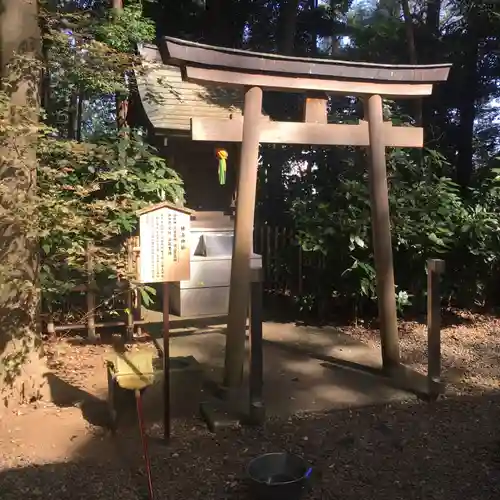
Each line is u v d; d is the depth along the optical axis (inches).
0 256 153.3
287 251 281.7
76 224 160.6
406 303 257.8
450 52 456.4
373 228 197.6
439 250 257.6
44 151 169.3
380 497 120.0
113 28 240.8
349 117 335.0
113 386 147.5
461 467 133.3
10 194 146.6
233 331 174.9
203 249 283.9
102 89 224.5
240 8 530.9
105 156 205.6
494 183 296.2
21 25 155.6
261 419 154.3
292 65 174.6
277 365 207.8
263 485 111.2
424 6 495.8
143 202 216.5
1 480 123.0
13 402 159.3
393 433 151.9
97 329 240.4
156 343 227.8
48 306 211.6
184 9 522.3
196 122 169.2
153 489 120.6
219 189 347.3
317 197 281.3
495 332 258.4
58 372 188.9
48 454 135.2
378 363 210.5
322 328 261.6
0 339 157.6
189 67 162.9
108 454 136.1
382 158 193.3
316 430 152.6
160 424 153.6
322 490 122.3
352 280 253.3
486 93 482.3
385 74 186.4
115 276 210.4
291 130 181.2
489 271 278.1
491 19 418.3
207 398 169.6
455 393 183.8
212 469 129.6
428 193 267.3
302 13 531.5
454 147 489.4
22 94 156.0
